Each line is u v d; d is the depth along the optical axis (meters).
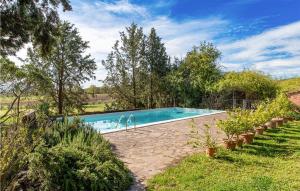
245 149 10.42
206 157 9.38
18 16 13.34
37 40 14.34
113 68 32.97
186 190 6.62
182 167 8.38
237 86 28.78
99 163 7.06
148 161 9.14
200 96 32.56
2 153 5.43
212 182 7.06
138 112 27.17
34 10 13.64
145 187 6.96
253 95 29.12
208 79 32.66
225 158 9.26
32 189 5.80
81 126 10.84
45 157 6.20
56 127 9.76
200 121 18.28
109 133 13.88
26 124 6.07
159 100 34.00
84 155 7.19
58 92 27.45
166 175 7.69
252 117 12.41
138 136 13.16
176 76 33.28
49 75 26.66
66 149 7.02
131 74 33.28
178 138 12.71
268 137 12.55
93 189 6.30
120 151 10.40
